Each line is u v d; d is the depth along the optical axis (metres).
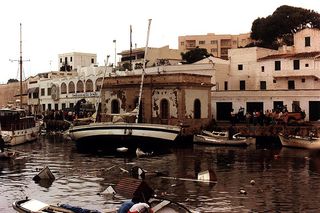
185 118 58.75
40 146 54.78
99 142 49.47
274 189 27.23
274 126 56.06
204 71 73.75
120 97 64.25
